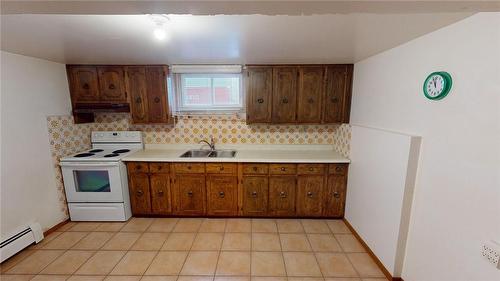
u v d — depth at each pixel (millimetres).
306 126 3287
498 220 1143
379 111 2213
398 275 1903
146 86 2957
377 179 2137
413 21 1364
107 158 2777
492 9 648
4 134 2174
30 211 2418
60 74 2787
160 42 1860
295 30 1565
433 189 1546
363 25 1452
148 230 2738
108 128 3322
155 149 3344
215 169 2895
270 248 2416
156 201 2980
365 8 642
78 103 2959
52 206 2670
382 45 1920
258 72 2898
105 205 2873
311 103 2934
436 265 1528
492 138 1161
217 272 2078
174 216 3051
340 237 2611
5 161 2184
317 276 2031
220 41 1836
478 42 1227
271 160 2818
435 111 1521
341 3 613
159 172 2910
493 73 1152
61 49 2094
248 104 2973
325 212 2959
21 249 2271
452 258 1403
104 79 2926
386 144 1982
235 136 3332
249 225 2863
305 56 2406
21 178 2326
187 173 2910
